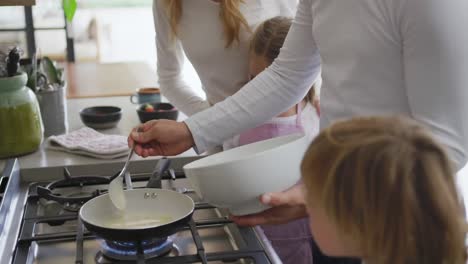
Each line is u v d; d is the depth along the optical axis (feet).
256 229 3.98
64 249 3.82
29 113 5.33
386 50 3.47
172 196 4.15
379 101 3.62
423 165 2.10
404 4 3.24
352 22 3.59
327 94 3.97
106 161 5.21
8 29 10.78
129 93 8.57
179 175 5.02
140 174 5.12
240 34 5.49
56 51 13.29
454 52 3.12
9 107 5.18
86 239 3.88
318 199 2.28
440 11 3.10
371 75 3.60
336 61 3.81
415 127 2.26
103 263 3.60
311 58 4.35
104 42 19.76
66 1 6.59
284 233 4.91
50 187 4.65
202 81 5.94
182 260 3.52
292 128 5.49
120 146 5.39
